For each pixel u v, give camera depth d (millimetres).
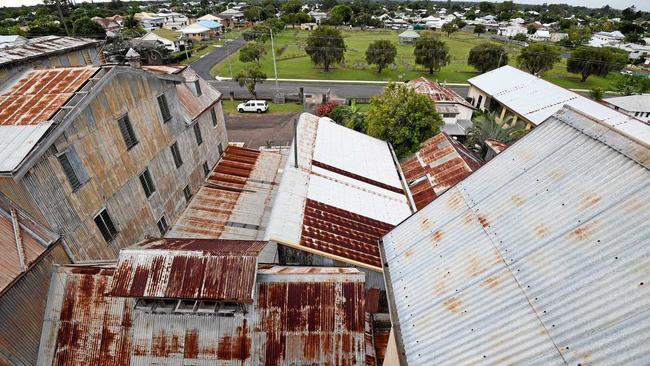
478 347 7320
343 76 64562
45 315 11664
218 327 11703
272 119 43531
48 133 11414
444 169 22703
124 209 15469
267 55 77875
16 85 14039
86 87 13430
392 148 27500
